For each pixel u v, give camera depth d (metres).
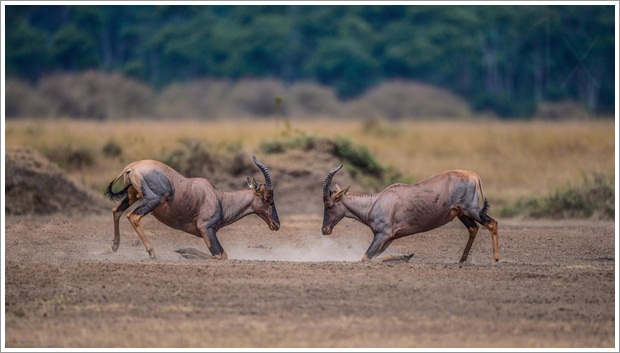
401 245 62.72
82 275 48.62
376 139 137.88
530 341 38.62
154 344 37.88
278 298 44.12
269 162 90.56
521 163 114.56
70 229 67.44
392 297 44.47
